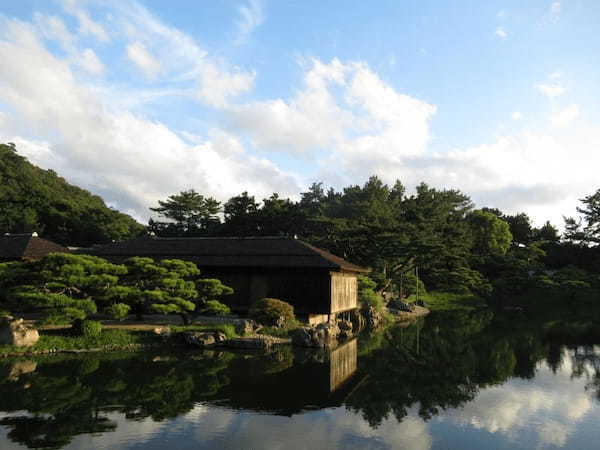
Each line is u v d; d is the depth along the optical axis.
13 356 19.53
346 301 36.66
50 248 33.81
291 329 28.81
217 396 14.96
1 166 79.50
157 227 75.44
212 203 76.25
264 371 18.89
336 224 49.62
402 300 54.31
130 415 12.75
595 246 77.81
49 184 94.00
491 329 37.47
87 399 14.13
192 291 24.81
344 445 11.09
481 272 74.75
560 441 11.81
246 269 33.12
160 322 28.16
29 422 11.99
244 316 31.91
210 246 35.88
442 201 71.94
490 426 12.90
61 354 20.36
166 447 10.51
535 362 23.00
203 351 22.88
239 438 11.24
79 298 21.91
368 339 30.58
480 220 87.88
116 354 20.98
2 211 70.56
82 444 10.55
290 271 32.41
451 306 62.12
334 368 20.22
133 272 24.41
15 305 20.09
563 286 63.31
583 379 19.14
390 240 48.25
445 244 54.69
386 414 13.76
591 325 40.97
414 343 29.16
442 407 14.72
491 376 19.62
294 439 11.34
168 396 14.72
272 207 66.81
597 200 76.88
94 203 101.94
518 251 79.75
